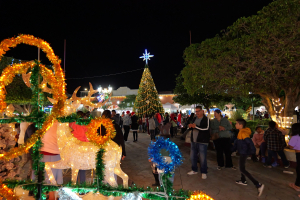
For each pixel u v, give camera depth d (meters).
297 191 4.86
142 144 12.06
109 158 3.83
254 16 7.99
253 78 8.68
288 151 6.96
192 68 9.63
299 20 7.30
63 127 3.95
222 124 6.81
